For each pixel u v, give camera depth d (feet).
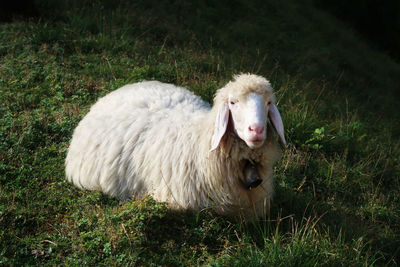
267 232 11.55
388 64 38.06
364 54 37.11
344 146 17.85
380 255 11.93
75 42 21.99
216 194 11.19
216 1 32.89
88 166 12.61
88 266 9.62
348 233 12.24
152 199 11.21
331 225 12.66
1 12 23.63
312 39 34.06
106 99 14.16
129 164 12.21
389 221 13.74
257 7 35.22
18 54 20.31
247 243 10.74
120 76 19.86
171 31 26.11
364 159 17.35
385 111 26.99
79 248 10.09
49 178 13.03
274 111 10.52
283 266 9.93
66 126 15.47
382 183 16.26
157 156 11.76
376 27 45.52
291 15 36.86
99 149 12.57
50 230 10.98
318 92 24.81
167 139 11.84
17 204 11.57
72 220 11.23
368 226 13.23
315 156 16.62
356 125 19.22
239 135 10.24
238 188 11.12
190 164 11.35
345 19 45.83
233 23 31.12
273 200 13.14
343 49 35.35
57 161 13.83
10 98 16.65
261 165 11.07
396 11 44.96
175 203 11.44
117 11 26.37
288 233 11.48
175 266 10.11
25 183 12.54
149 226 10.89
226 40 27.73
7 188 12.19
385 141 20.54
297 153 16.12
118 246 10.11
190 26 28.09
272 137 10.84
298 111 18.39
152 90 14.02
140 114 12.76
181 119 12.23
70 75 18.89
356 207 14.29
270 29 32.60
